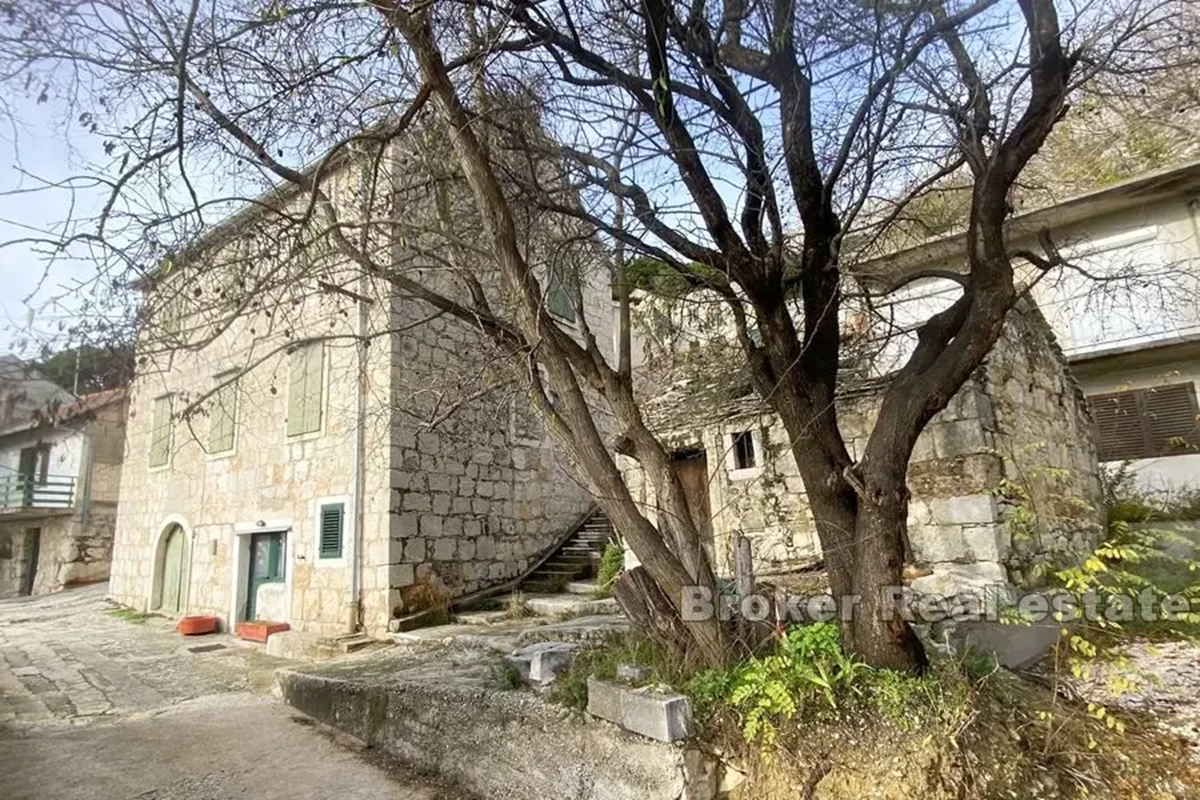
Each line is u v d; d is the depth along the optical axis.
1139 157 9.30
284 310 5.54
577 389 4.07
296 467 10.68
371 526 9.47
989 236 3.51
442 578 9.84
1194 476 9.10
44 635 11.41
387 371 9.48
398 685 5.13
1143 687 4.05
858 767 3.10
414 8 3.35
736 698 3.41
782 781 3.20
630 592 4.12
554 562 11.28
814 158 4.38
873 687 3.31
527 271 4.11
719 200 4.12
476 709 4.37
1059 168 9.48
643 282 5.59
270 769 4.63
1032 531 6.06
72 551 17.50
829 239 4.28
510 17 3.76
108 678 8.05
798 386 3.99
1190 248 9.35
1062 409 8.07
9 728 5.73
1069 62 3.64
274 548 11.00
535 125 4.82
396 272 4.85
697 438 8.39
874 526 3.47
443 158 5.05
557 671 4.45
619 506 3.98
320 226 4.86
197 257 4.09
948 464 6.04
